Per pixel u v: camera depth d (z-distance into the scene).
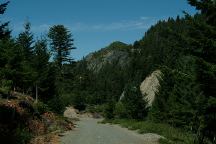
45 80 52.31
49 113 38.38
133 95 62.97
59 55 97.50
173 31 21.81
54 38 97.25
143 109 62.44
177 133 32.94
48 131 31.17
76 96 107.56
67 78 101.62
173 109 39.66
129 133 36.84
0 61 39.03
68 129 37.00
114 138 29.55
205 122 22.28
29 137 23.03
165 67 24.03
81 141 25.88
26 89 49.00
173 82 51.22
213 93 20.83
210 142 24.98
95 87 139.75
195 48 20.61
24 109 29.38
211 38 20.12
